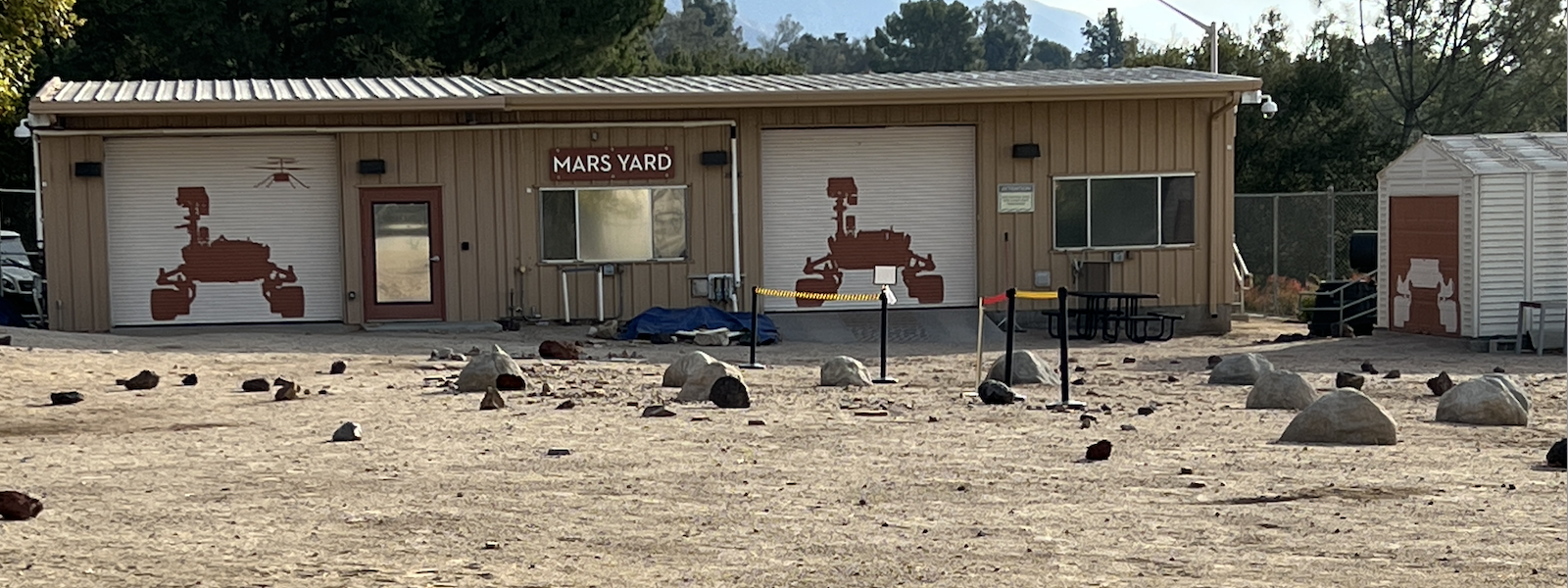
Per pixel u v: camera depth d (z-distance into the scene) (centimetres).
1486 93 4994
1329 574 704
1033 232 2706
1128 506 899
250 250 2581
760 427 1297
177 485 988
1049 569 724
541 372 1800
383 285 2589
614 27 4234
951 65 11406
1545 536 787
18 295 2902
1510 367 2072
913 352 2341
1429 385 1630
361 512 890
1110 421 1350
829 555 766
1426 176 2461
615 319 2598
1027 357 1717
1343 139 4634
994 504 912
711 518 867
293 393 1512
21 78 3114
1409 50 4959
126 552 768
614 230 2630
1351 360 2181
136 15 3909
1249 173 4638
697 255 2648
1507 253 2347
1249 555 752
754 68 5934
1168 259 2733
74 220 2511
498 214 2603
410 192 2586
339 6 4134
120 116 2502
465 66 4219
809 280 2695
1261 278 3703
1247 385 1722
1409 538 787
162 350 2038
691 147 2638
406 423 1323
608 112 2614
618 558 761
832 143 2689
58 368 1722
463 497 941
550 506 911
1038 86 2584
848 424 1318
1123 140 2712
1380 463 1066
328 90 2661
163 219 2558
